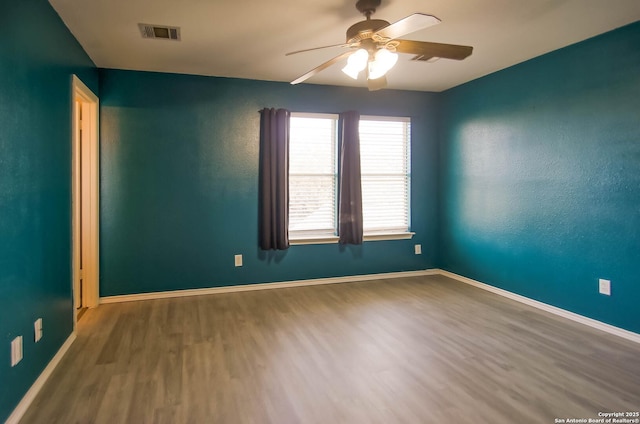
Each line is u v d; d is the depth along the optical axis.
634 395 2.23
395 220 5.16
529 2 2.64
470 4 2.66
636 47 2.96
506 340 3.03
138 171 4.12
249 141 4.47
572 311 3.50
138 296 4.14
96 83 3.90
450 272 5.11
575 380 2.41
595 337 3.08
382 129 5.05
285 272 4.67
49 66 2.57
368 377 2.45
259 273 4.57
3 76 1.90
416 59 3.82
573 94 3.43
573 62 3.42
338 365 2.61
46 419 2.01
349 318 3.54
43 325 2.43
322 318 3.54
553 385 2.35
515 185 4.06
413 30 2.19
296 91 4.61
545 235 3.74
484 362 2.65
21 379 2.09
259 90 4.48
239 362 2.66
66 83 2.95
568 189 3.50
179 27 3.00
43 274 2.44
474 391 2.28
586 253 3.36
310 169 4.77
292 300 4.11
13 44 2.02
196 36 3.18
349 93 4.83
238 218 4.46
